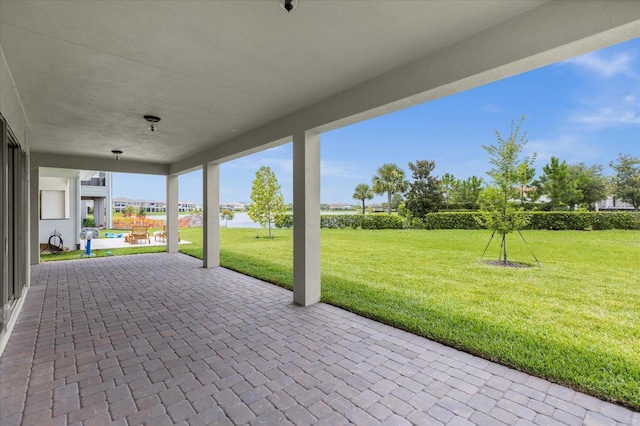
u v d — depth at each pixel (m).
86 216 21.30
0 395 2.16
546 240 9.54
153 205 32.53
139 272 6.61
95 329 3.42
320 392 2.23
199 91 3.56
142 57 2.74
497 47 2.26
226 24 2.24
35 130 5.20
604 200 11.23
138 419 1.92
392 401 2.13
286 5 1.90
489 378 2.43
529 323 3.66
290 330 3.42
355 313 4.01
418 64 2.79
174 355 2.81
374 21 2.21
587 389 2.25
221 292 5.03
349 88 3.47
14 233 3.93
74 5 1.99
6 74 2.87
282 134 4.58
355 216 17.91
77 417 1.93
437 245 10.76
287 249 10.62
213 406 2.06
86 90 3.49
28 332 3.33
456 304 4.41
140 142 6.21
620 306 4.33
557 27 1.97
